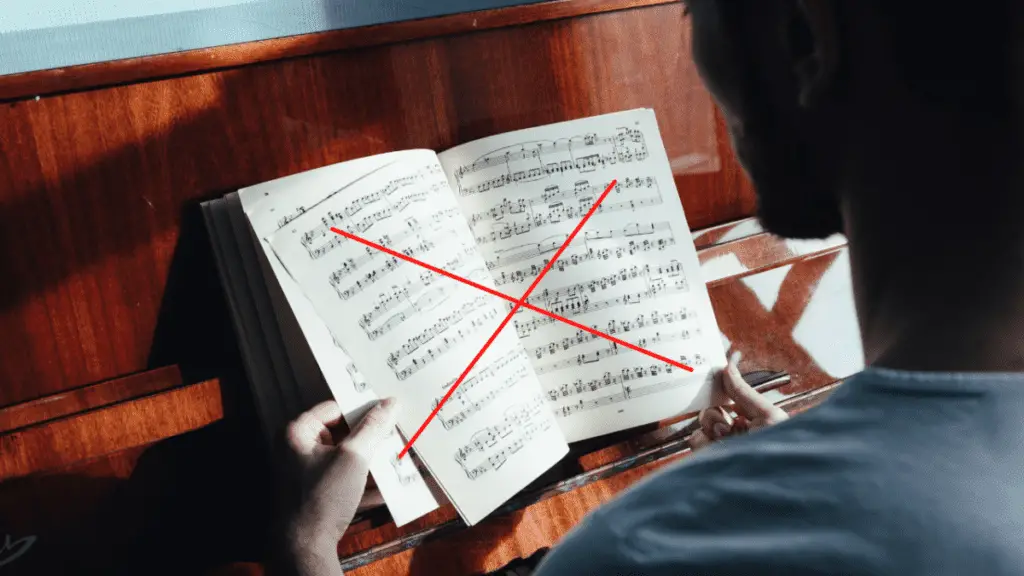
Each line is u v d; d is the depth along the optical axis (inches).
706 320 39.2
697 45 17.6
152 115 33.7
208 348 35.2
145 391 34.2
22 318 32.6
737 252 42.8
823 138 14.3
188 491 34.5
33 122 32.0
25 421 32.6
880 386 12.4
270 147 35.7
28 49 42.8
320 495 30.9
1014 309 11.5
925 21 11.4
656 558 12.3
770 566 11.2
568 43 40.1
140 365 34.5
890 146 12.3
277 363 33.9
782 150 15.9
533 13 39.0
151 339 34.6
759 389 41.3
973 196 11.5
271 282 33.6
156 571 34.2
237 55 34.4
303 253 33.2
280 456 31.9
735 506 12.3
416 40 37.4
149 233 34.1
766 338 43.3
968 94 11.3
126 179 33.6
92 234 33.3
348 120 36.7
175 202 34.4
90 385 33.8
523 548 37.8
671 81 42.3
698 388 38.5
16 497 32.3
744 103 15.9
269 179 35.8
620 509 13.6
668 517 12.8
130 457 33.8
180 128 34.1
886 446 11.6
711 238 43.1
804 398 43.4
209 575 34.7
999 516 10.5
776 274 43.8
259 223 33.0
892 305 12.6
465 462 33.8
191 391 34.4
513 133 38.2
